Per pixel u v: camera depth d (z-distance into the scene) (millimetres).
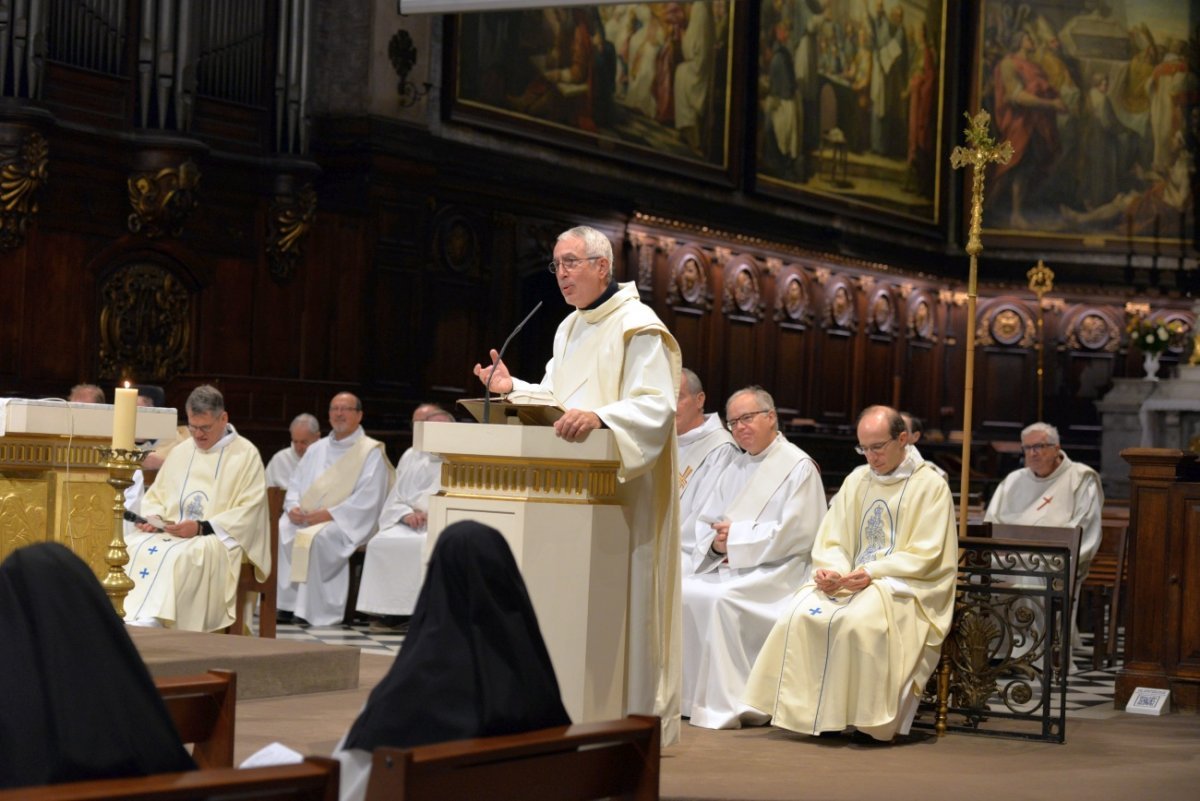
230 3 12023
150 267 11789
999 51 22109
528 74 15000
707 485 6992
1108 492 20156
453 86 14094
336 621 10328
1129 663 7035
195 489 7969
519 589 3104
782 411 19031
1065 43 22125
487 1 9312
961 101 22156
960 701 6129
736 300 18125
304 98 12539
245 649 5984
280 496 8102
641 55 16500
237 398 11859
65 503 6250
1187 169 21891
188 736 3643
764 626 6309
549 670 3119
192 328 12109
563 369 4941
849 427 20219
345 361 13258
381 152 13305
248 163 12266
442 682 2967
